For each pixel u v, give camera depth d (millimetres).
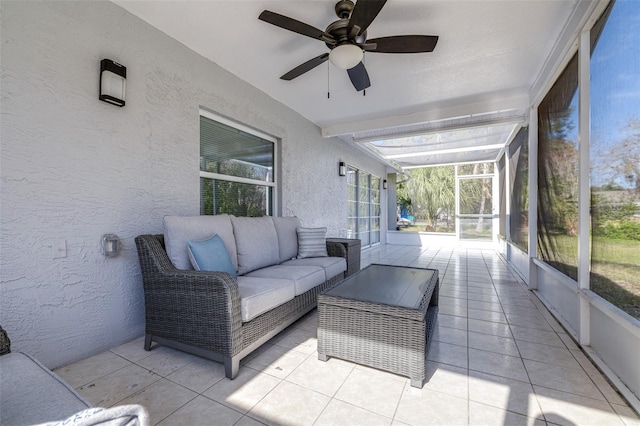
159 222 2508
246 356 2104
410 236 9461
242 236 2857
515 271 5109
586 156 2205
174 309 2012
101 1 2107
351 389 1714
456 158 8023
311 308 2822
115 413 691
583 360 2025
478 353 2137
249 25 2463
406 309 1778
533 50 2822
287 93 3844
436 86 3629
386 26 2463
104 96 2078
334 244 3797
